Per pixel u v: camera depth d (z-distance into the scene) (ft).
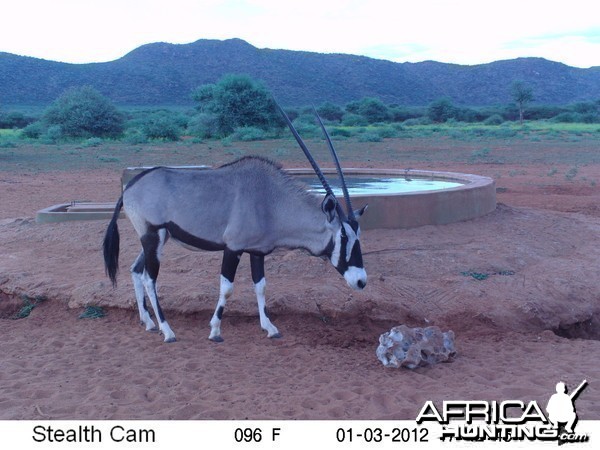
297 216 11.92
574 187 34.40
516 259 16.12
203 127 85.61
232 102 84.84
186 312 13.17
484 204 19.33
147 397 9.80
